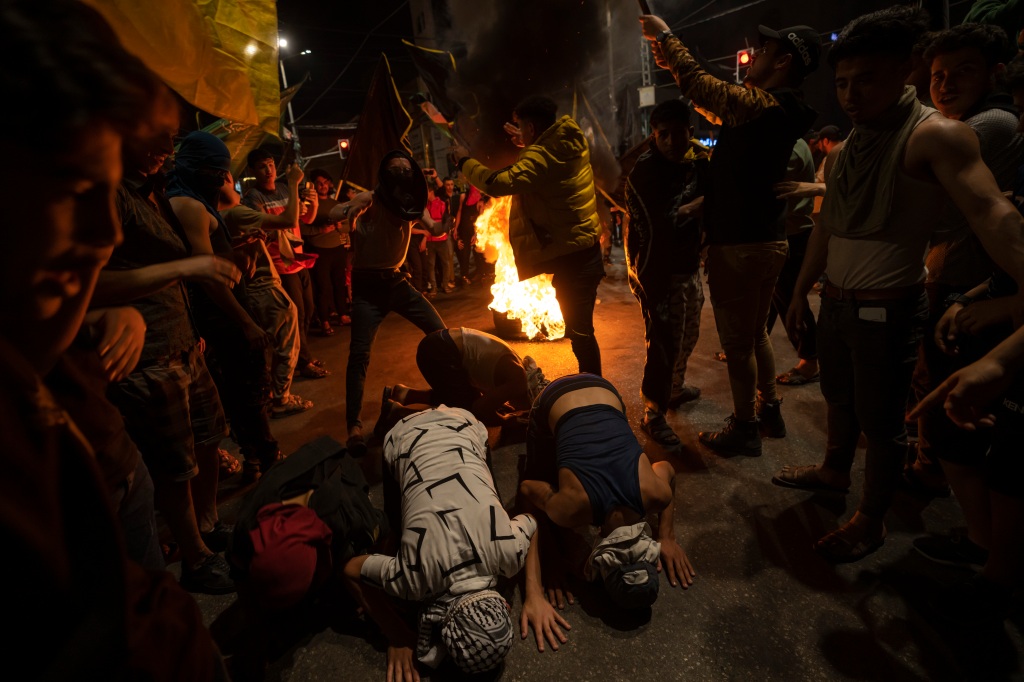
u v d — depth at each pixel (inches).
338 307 272.2
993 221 62.5
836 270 85.5
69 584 19.9
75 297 26.5
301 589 70.6
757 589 85.9
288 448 141.2
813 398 145.4
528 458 102.3
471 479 78.8
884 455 84.9
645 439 130.3
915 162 71.4
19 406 19.3
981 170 65.3
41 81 18.0
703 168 120.6
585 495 80.4
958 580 84.2
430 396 137.0
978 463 81.7
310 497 80.7
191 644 29.0
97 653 20.5
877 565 88.6
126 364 45.1
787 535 96.9
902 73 71.6
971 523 85.6
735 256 108.0
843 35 74.0
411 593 71.5
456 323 254.5
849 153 80.4
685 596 85.2
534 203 123.3
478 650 68.0
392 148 189.8
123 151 23.3
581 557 92.9
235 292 114.0
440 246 328.2
